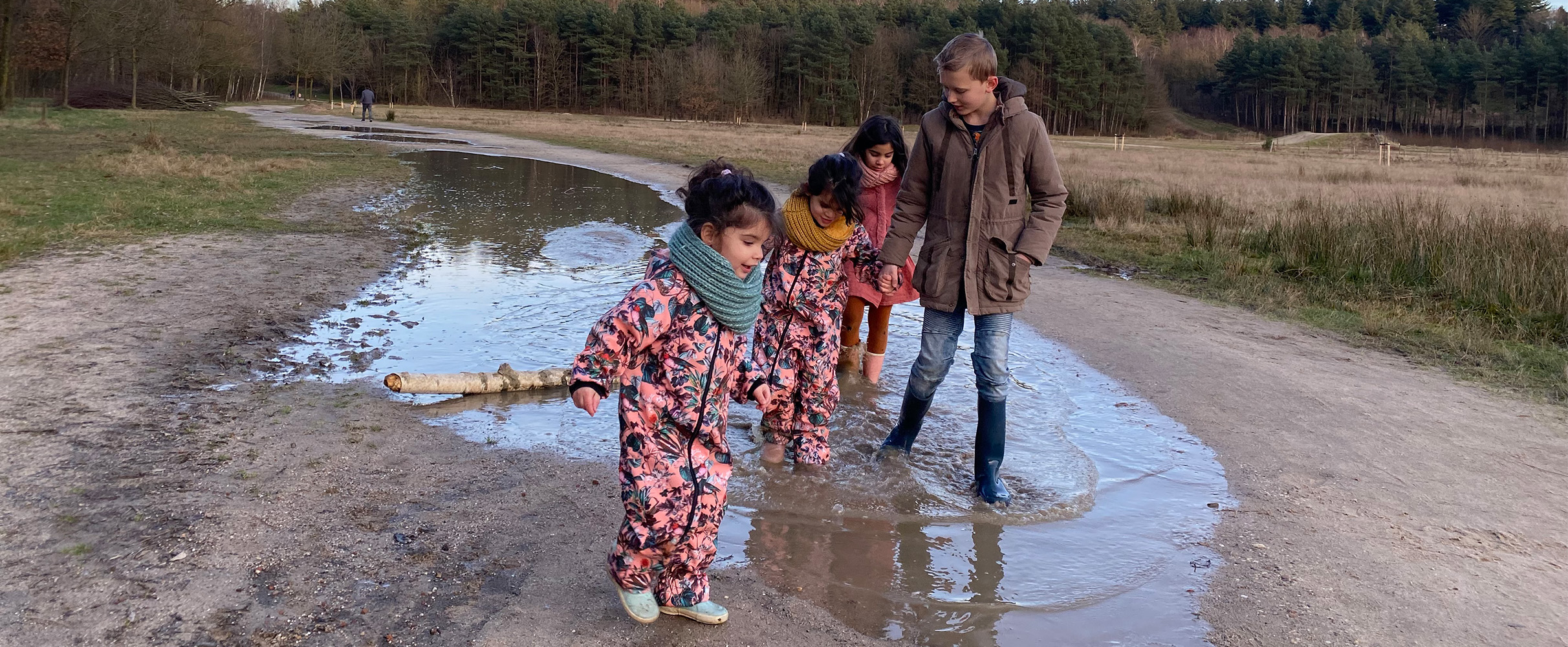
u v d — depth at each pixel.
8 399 4.71
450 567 3.29
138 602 2.92
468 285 8.41
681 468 2.83
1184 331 7.70
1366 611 3.23
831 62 98.06
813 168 4.20
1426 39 127.31
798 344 4.42
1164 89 119.06
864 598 3.28
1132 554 3.69
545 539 3.55
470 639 2.84
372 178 18.69
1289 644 3.02
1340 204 16.05
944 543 3.76
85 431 4.35
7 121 29.44
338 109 67.44
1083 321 7.98
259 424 4.64
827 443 4.58
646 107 102.31
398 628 2.87
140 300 7.06
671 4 113.81
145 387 5.06
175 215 11.50
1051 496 4.26
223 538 3.37
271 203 13.47
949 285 4.14
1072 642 3.03
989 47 3.88
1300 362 6.77
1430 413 5.57
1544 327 7.75
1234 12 172.00
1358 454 4.86
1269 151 57.06
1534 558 3.67
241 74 72.81
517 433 4.78
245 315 6.81
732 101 87.06
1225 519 4.03
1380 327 7.81
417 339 6.51
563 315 7.34
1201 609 3.26
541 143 35.66
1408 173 28.97
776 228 2.83
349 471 4.11
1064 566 3.58
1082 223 14.72
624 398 2.82
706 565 3.04
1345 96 113.69
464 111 82.62
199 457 4.12
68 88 44.00
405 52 102.12
